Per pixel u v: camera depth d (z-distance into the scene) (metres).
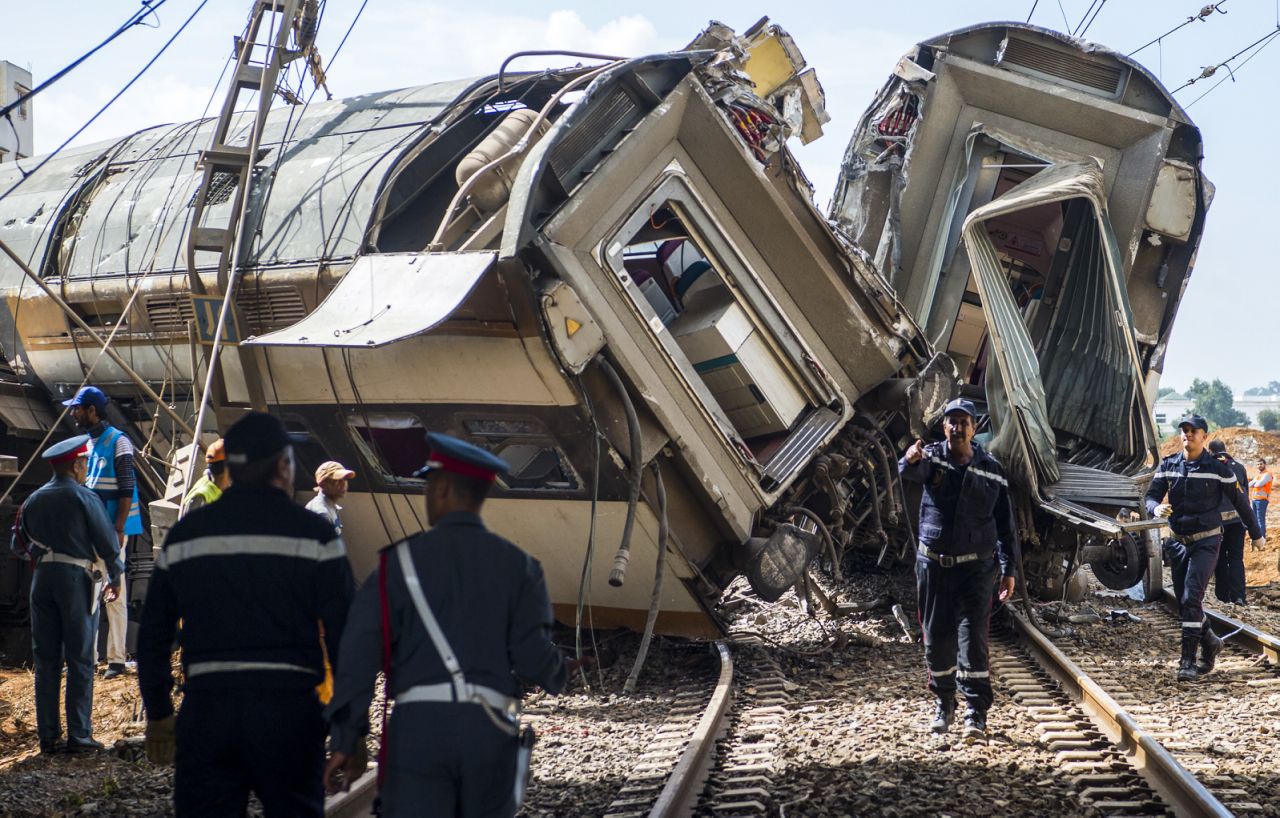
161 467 32.03
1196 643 23.61
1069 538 29.80
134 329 29.36
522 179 20.25
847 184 33.59
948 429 18.47
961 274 33.16
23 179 36.97
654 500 22.42
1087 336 32.78
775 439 24.97
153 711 11.10
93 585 19.66
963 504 18.33
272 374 24.70
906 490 29.33
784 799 15.64
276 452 11.04
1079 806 14.95
